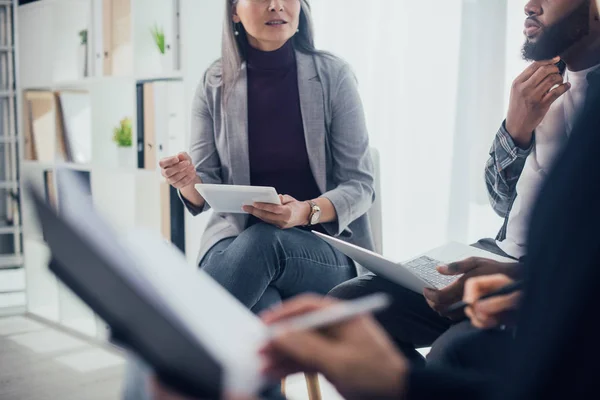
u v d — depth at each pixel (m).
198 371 0.48
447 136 2.28
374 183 2.00
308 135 1.95
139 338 0.50
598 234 0.41
